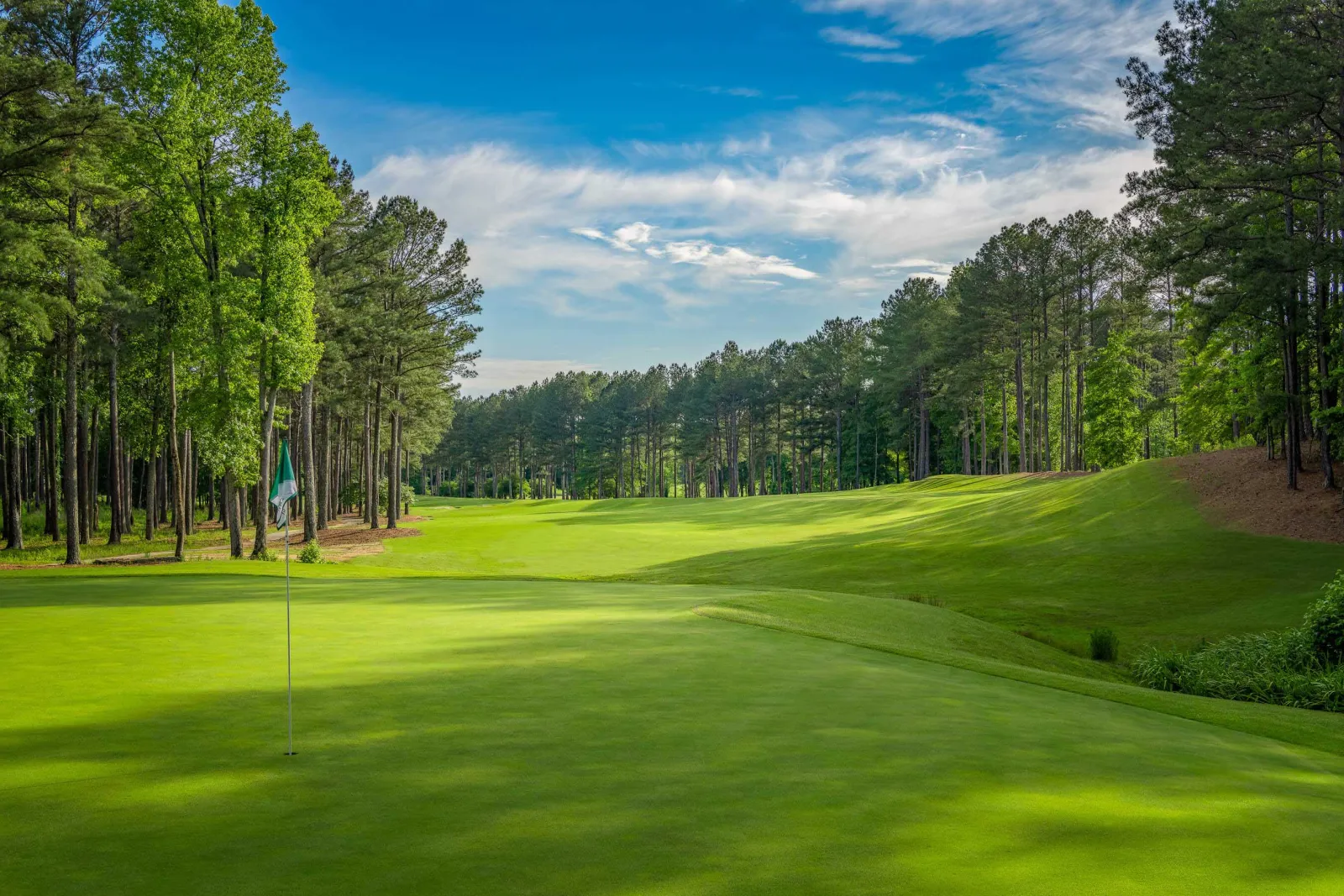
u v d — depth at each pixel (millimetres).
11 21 27688
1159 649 19859
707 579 31719
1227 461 37594
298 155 30406
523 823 5297
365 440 55312
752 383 111562
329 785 6000
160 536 48500
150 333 38625
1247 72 26672
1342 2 25391
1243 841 5285
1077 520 35594
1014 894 4367
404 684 9531
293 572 25656
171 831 5105
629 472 145750
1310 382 33719
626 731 7645
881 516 51438
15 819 5281
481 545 42781
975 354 69625
